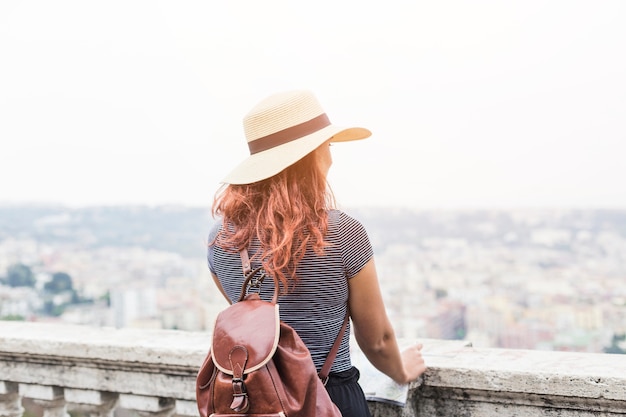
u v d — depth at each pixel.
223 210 1.80
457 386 1.99
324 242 1.64
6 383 2.87
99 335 2.69
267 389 1.53
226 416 1.56
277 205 1.67
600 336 64.12
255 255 1.72
